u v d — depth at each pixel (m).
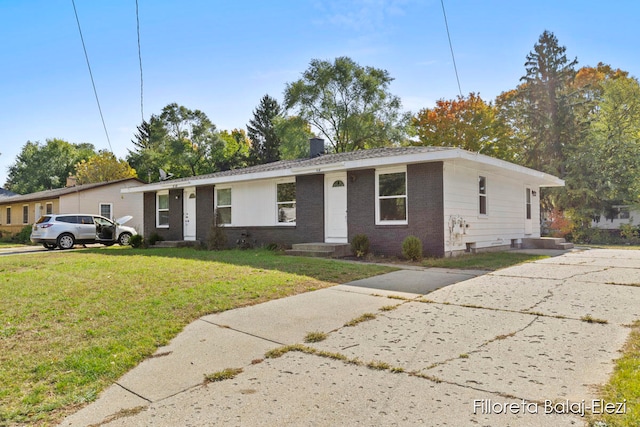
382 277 8.12
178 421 2.90
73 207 26.03
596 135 26.70
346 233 13.09
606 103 28.11
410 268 9.29
